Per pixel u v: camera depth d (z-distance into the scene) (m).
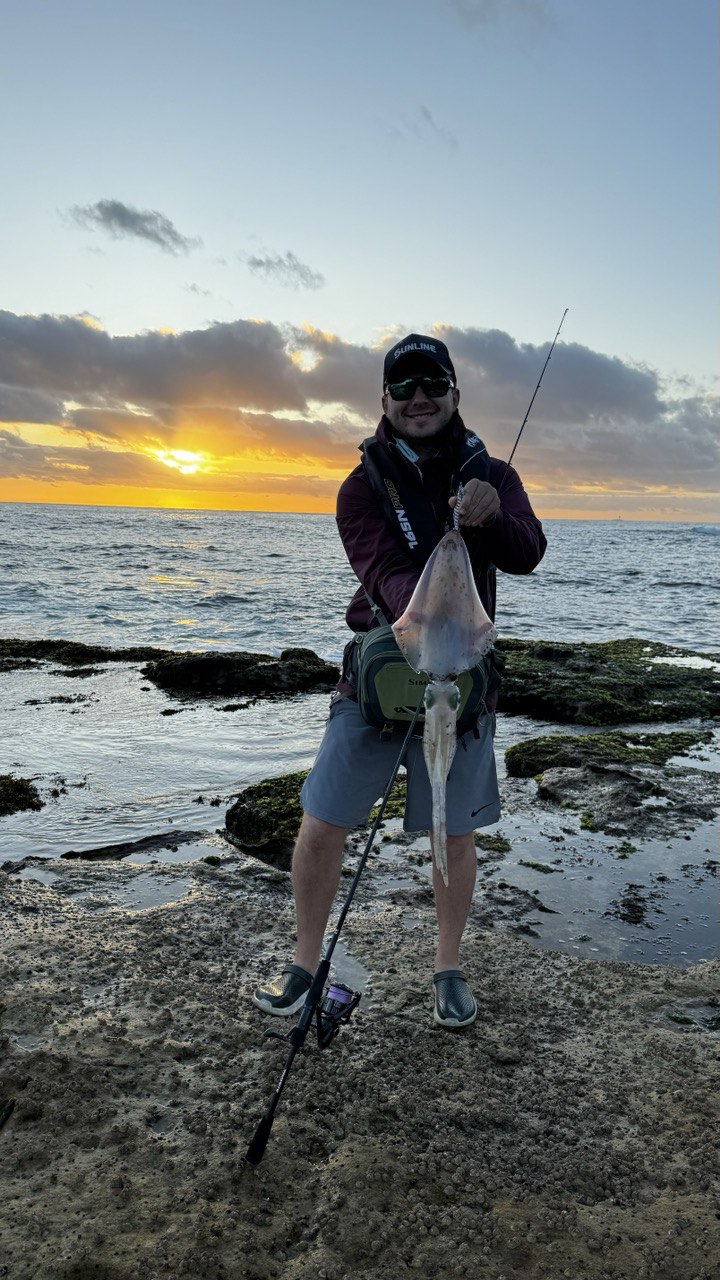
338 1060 2.67
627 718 8.38
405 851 4.72
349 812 2.85
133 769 6.54
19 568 26.50
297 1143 2.27
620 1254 1.95
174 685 10.09
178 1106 2.40
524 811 5.45
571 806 5.52
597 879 4.42
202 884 4.20
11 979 3.02
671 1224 2.04
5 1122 2.30
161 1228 1.95
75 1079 2.45
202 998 2.97
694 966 3.45
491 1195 2.12
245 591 22.08
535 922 3.92
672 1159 2.29
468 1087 2.57
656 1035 2.90
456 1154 2.26
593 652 11.23
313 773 2.93
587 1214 2.07
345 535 2.86
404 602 2.57
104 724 8.09
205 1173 2.12
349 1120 2.38
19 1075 2.44
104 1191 2.05
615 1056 2.79
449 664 2.39
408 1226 2.00
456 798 2.81
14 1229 1.93
